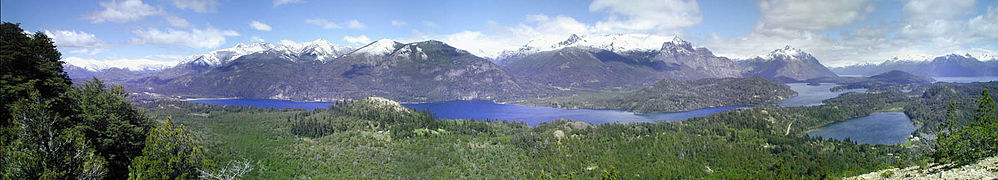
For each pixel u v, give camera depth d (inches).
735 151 7647.6
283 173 5762.8
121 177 3302.2
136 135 3710.6
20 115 2578.7
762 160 7347.4
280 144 7081.7
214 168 3034.0
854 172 5334.6
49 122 2647.6
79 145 2652.6
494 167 6604.3
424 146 7372.1
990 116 2536.9
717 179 6515.8
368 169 6112.2
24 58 3420.3
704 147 7682.1
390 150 7071.9
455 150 7190.0
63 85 3656.5
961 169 2290.8
